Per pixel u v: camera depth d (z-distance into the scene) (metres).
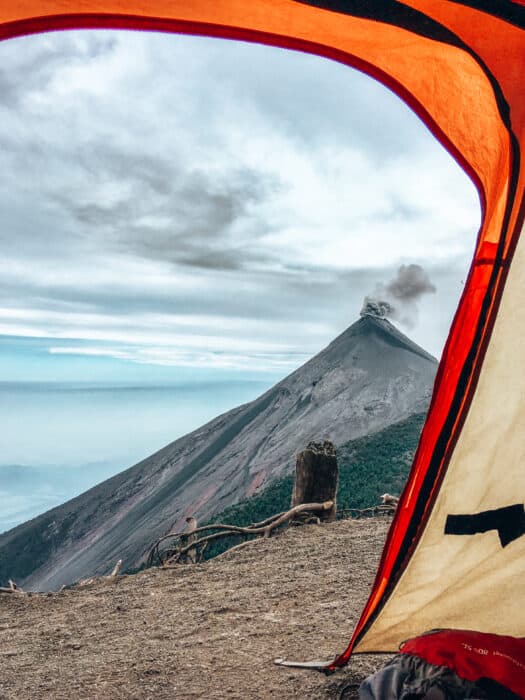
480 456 3.17
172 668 4.34
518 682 2.87
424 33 2.76
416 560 3.35
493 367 3.04
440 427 3.09
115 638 5.16
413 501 3.22
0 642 5.32
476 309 3.00
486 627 3.48
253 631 5.04
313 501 9.52
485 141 3.02
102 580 7.29
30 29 2.42
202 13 2.61
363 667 4.07
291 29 2.76
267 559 7.54
